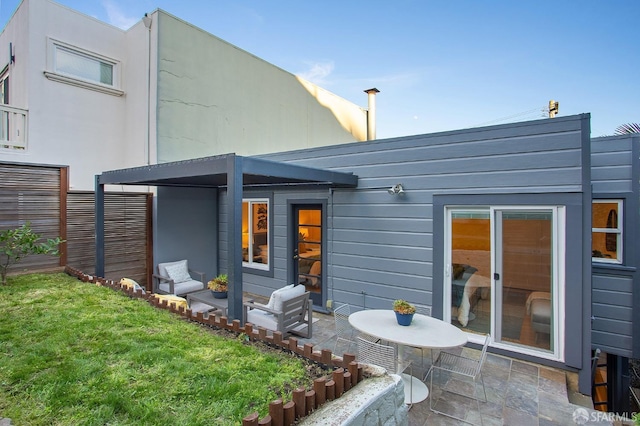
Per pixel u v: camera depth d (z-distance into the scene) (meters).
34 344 2.66
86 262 5.91
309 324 4.75
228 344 2.73
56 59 6.60
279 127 9.88
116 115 7.40
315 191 6.11
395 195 5.14
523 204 4.12
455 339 3.18
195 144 7.45
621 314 4.41
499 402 3.31
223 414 1.83
